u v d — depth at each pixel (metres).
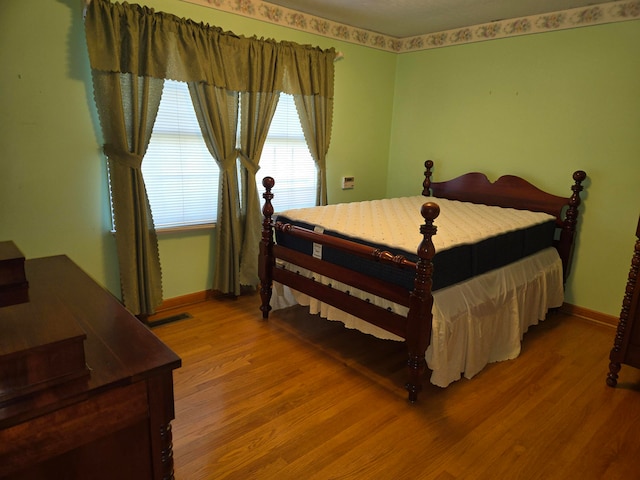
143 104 2.63
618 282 3.06
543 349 2.73
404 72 4.20
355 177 4.21
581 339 2.89
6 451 0.75
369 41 3.94
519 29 3.32
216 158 3.07
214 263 3.32
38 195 2.48
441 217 2.92
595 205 3.11
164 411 0.96
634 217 2.94
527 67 3.32
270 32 3.24
